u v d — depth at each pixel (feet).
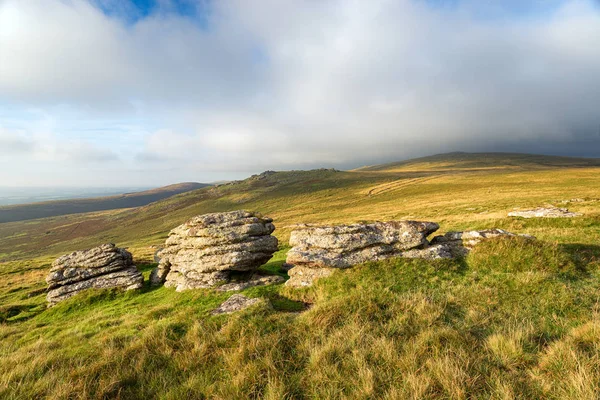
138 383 27.76
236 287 60.18
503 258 49.88
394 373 24.91
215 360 30.14
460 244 59.21
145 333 37.63
